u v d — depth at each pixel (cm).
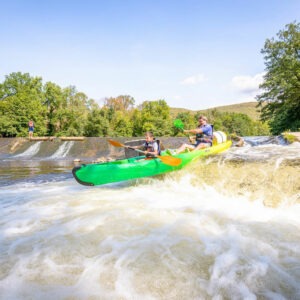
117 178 535
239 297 203
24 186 658
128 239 307
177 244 292
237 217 375
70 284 222
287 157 618
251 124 5966
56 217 390
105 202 464
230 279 226
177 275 233
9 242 305
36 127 2900
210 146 730
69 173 909
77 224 359
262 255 264
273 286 215
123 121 3356
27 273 238
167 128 3281
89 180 509
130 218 377
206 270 240
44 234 327
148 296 205
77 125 3116
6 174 891
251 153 733
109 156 1609
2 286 219
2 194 563
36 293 210
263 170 513
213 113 5375
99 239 309
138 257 264
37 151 1792
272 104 2583
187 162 616
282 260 254
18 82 3400
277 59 2462
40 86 3497
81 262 257
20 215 404
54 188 618
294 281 221
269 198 434
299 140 1041
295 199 415
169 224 352
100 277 231
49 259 264
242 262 252
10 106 2741
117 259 261
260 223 350
